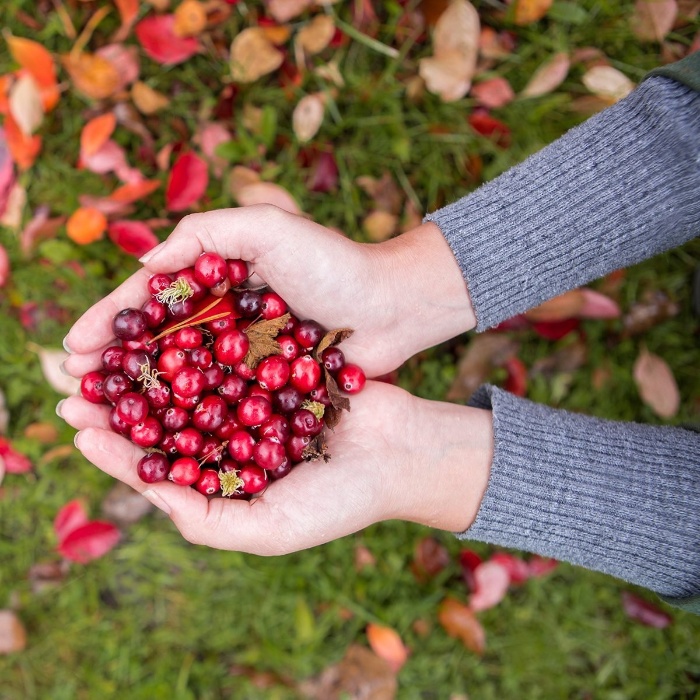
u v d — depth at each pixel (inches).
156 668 30.9
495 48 30.7
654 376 30.2
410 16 30.8
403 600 30.9
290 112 31.0
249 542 24.7
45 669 30.9
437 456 25.7
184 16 29.4
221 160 30.5
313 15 30.6
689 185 24.5
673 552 25.1
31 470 30.9
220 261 24.6
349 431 25.7
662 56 30.8
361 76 31.0
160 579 31.0
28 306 30.8
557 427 25.6
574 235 25.3
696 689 30.8
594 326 31.0
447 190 31.0
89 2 30.5
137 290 25.2
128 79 30.2
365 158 30.9
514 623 31.1
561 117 30.9
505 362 30.9
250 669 30.9
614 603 31.1
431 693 31.1
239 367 25.0
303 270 25.2
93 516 30.8
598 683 31.1
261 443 24.3
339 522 25.1
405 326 26.2
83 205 29.6
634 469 25.3
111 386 24.2
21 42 28.7
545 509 25.2
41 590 30.9
